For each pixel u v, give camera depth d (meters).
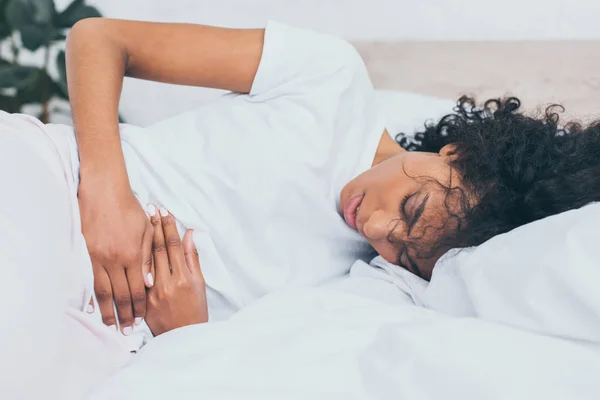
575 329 0.62
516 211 0.80
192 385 0.57
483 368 0.56
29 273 0.60
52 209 0.69
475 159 0.83
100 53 0.87
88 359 0.67
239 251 0.87
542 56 1.38
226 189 0.86
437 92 1.41
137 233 0.77
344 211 0.90
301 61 0.93
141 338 0.80
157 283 0.80
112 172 0.79
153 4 1.71
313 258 0.92
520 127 0.85
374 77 1.45
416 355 0.59
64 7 1.73
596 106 1.31
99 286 0.75
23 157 0.70
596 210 0.65
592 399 0.54
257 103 0.94
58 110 1.72
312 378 0.58
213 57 0.92
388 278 0.88
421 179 0.83
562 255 0.62
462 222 0.81
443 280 0.78
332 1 1.57
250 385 0.57
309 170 0.89
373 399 0.57
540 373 0.56
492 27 1.46
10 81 1.56
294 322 0.69
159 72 0.93
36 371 0.57
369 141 0.96
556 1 1.39
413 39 1.53
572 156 0.82
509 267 0.67
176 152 0.87
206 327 0.69
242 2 1.64
